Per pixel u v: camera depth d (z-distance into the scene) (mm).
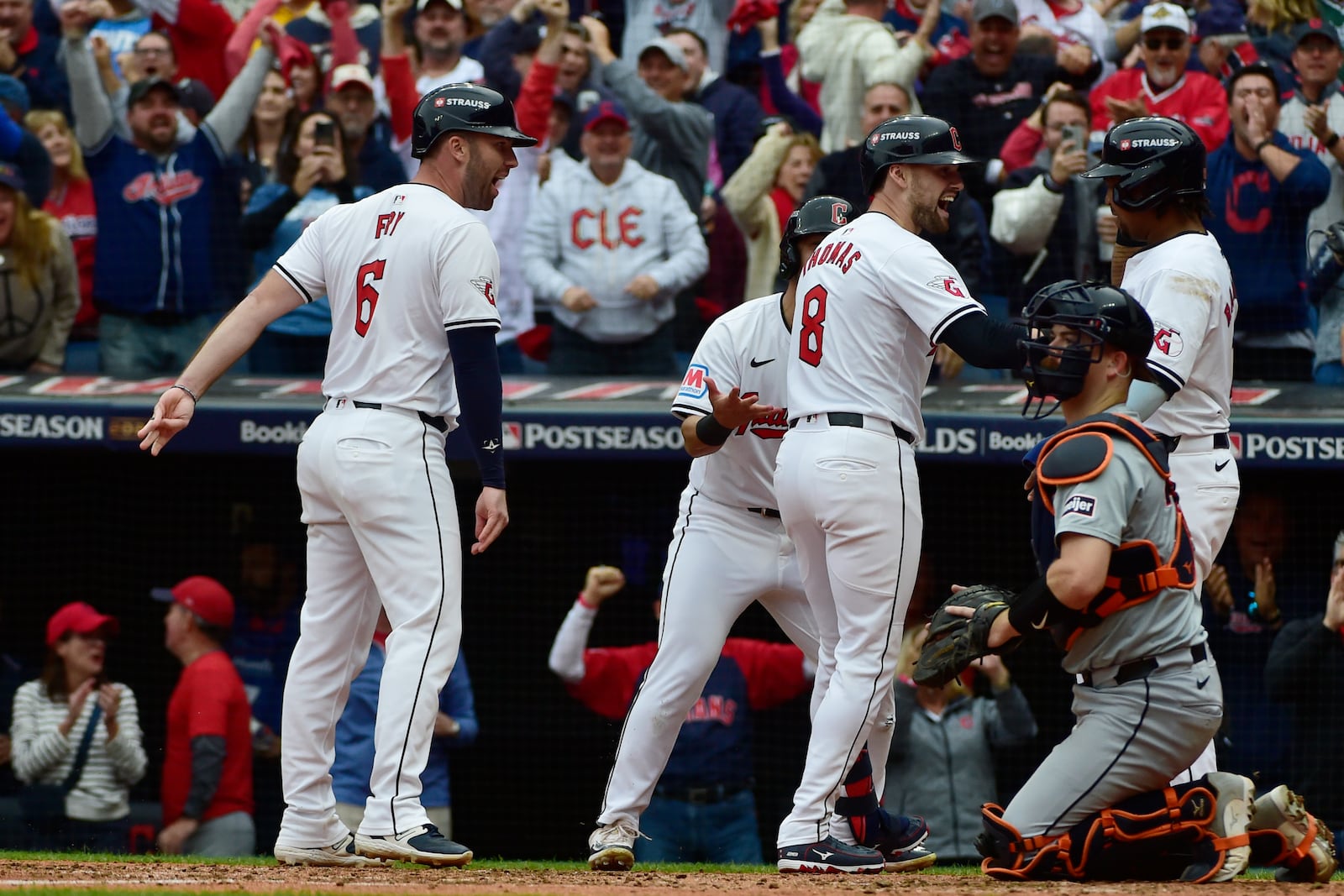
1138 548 12797
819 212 17188
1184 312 15617
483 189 16297
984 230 28906
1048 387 13359
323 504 16016
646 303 29562
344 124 29828
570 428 27797
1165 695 12977
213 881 13805
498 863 19828
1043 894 12086
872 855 16109
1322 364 28859
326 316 30031
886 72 30422
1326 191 28641
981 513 29969
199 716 25062
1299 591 28375
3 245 29141
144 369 29828
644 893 12438
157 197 29750
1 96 29531
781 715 29359
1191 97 29250
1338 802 26281
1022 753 29031
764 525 17547
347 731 24453
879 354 15664
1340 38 29672
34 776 26000
